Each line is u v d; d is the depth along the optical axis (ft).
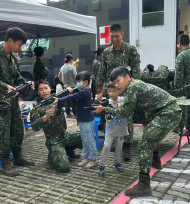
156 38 28.19
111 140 10.15
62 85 24.76
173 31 27.37
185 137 15.65
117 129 10.07
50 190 9.25
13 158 12.50
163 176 10.17
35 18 12.34
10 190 9.32
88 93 10.91
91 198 8.58
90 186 9.48
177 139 15.25
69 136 12.12
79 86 10.97
